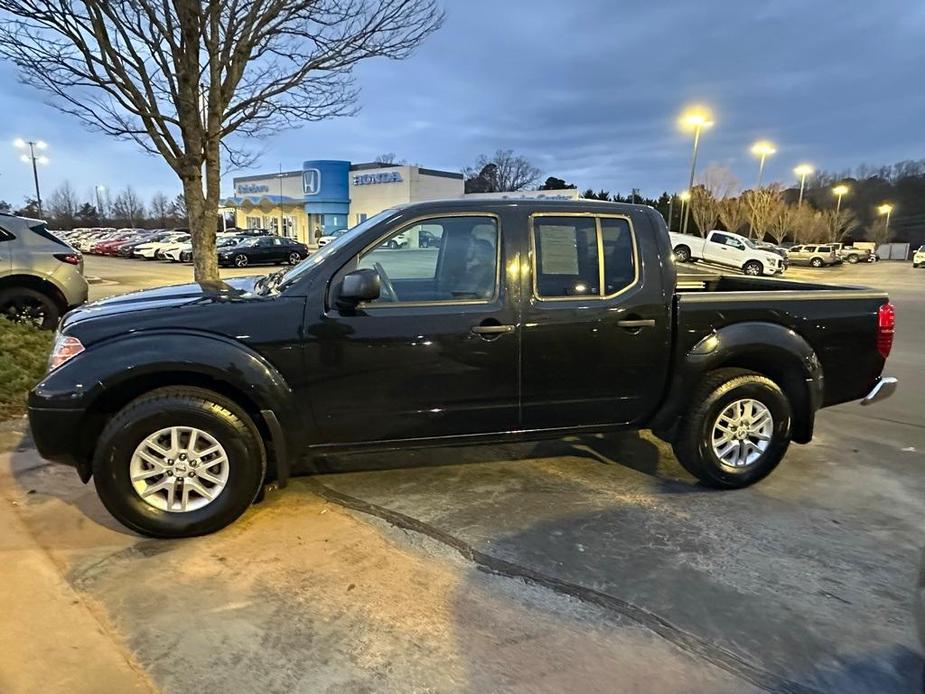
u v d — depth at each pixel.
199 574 3.10
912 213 87.00
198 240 6.69
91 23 5.56
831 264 44.94
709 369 4.04
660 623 2.78
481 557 3.31
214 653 2.54
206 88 6.53
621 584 3.08
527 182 80.81
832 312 4.20
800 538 3.57
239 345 3.39
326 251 3.84
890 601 2.97
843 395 4.33
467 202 3.73
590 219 3.84
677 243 29.91
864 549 3.45
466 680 2.41
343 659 2.52
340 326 3.48
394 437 3.72
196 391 3.38
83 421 3.29
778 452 4.21
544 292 3.76
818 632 2.73
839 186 71.25
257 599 2.91
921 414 6.24
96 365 3.24
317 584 3.04
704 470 4.11
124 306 3.57
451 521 3.71
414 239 3.65
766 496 4.15
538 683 2.40
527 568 3.21
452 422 3.75
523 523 3.70
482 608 2.87
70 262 8.66
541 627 2.74
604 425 4.05
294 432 3.53
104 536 3.45
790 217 61.69
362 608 2.85
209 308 3.44
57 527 3.54
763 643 2.65
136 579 3.05
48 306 8.51
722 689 2.39
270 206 55.25
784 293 4.13
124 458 3.28
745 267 28.69
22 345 6.80
